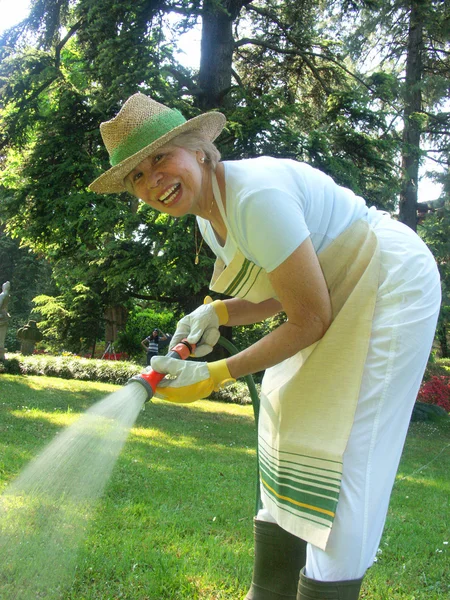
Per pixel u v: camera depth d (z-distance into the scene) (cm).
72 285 2175
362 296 192
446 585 337
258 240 182
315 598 178
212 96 1528
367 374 188
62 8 1530
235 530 404
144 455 661
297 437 193
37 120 1525
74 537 221
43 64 1527
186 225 1332
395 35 1798
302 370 195
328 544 180
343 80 1742
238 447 834
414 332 189
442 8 1678
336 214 203
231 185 190
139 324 2461
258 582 224
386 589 316
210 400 1520
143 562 323
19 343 2830
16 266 3238
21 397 1124
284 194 184
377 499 184
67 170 1399
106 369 1638
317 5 1733
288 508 194
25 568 212
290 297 183
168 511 434
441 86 1706
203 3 1306
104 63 1315
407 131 1706
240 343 2127
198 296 1580
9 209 1463
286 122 1434
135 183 199
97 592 283
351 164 1423
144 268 1402
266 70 1798
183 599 283
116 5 1277
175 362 194
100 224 1339
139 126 196
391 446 189
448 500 597
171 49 1371
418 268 197
